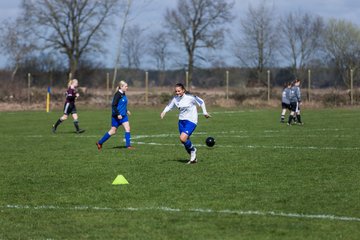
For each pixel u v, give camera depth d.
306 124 60.16
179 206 20.77
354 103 101.25
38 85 122.62
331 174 26.89
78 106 100.19
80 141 43.91
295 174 26.98
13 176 27.64
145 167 29.84
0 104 98.69
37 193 23.55
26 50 138.25
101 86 130.75
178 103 31.03
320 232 17.23
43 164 31.53
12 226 18.47
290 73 134.88
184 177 26.61
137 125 59.62
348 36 132.00
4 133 51.62
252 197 22.02
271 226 17.97
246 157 33.16
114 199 22.14
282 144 40.16
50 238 17.14
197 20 161.12
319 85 127.12
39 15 138.50
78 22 140.62
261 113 81.69
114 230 17.84
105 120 68.19
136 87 135.62
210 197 22.14
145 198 22.20
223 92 112.88
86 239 17.02
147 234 17.38
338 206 20.34
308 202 21.03
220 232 17.42
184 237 16.98
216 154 34.72
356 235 16.89
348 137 45.00
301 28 141.12
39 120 68.94
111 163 31.50
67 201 21.94
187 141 30.72
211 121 64.94
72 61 140.75
